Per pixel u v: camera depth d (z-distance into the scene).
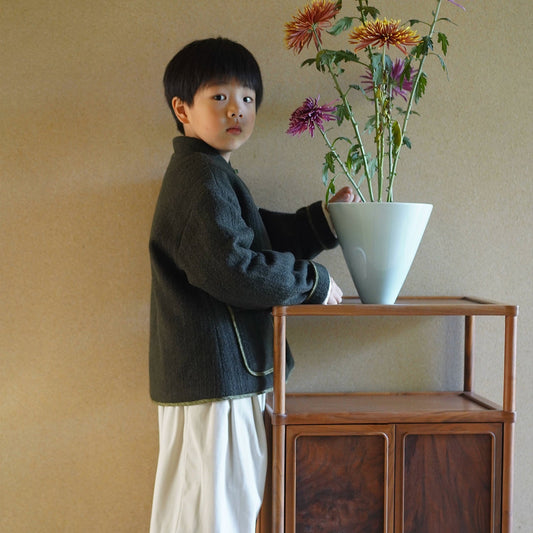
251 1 1.31
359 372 1.35
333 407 1.14
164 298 1.08
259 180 1.32
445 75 1.34
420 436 1.06
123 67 1.29
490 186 1.36
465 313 1.03
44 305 1.30
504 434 1.06
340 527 1.04
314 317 1.34
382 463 1.05
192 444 1.03
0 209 1.29
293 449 1.03
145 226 1.31
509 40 1.35
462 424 1.06
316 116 1.14
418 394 1.32
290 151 1.32
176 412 1.06
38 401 1.30
